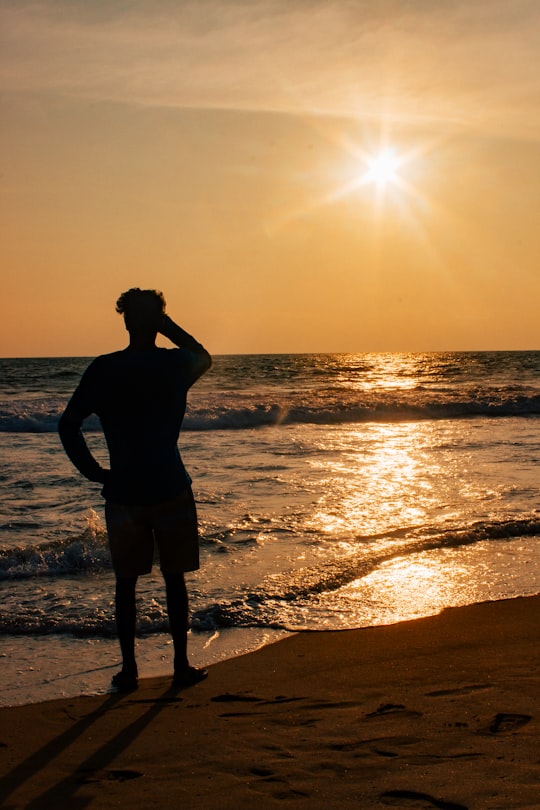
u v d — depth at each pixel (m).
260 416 17.52
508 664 3.71
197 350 3.72
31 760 2.80
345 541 6.37
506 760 2.63
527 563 5.77
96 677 3.74
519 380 40.84
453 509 7.59
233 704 3.33
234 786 2.54
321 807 2.36
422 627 4.38
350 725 3.02
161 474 3.59
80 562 5.70
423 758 2.68
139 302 3.60
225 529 6.75
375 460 11.01
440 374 49.84
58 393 33.47
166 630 4.43
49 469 10.11
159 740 2.95
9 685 3.63
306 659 3.90
